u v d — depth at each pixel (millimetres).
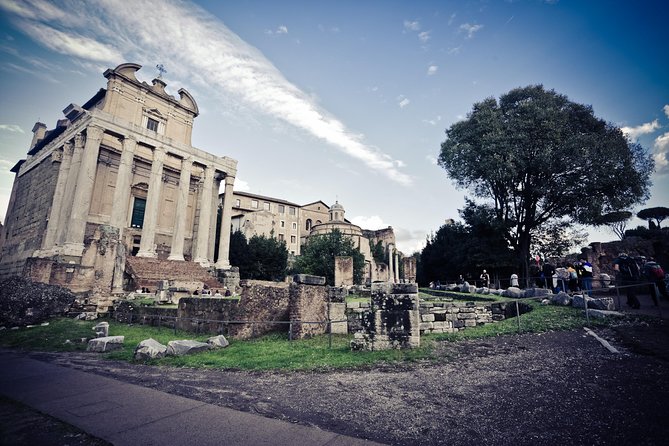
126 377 7188
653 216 44781
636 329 8430
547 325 9789
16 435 4238
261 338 11891
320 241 41125
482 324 12328
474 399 5328
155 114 42656
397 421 4621
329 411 5043
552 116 26969
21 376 7309
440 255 37531
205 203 42469
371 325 9172
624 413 4504
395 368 7344
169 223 43562
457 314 12133
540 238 32375
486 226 30281
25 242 39781
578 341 8156
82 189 31344
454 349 8586
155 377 7168
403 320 9047
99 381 6844
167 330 14703
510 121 29141
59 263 19594
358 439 4078
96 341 10672
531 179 29203
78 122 35906
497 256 29000
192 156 41531
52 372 7676
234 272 34438
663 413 4414
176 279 29406
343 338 11414
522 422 4441
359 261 40781
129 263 29141
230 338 11742
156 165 37719
